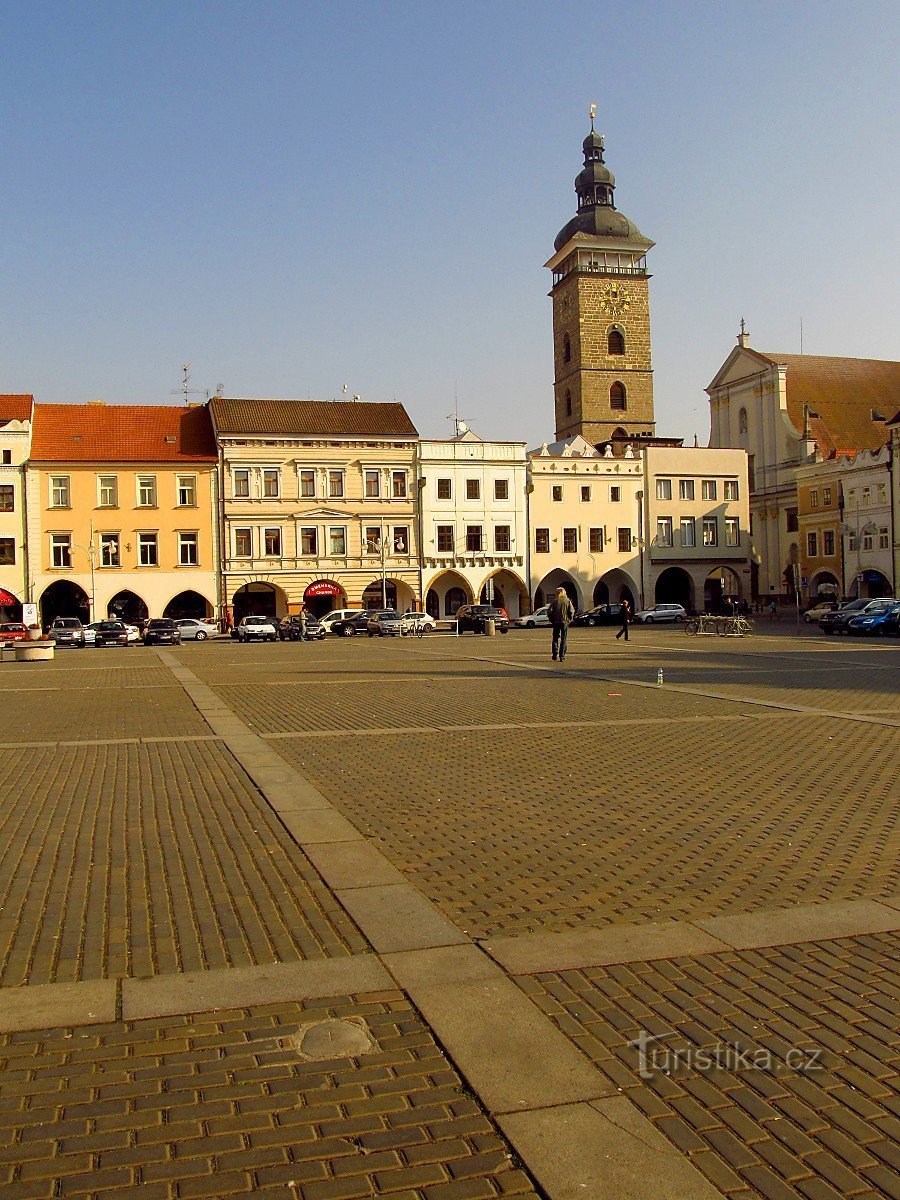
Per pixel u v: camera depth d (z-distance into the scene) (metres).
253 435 70.19
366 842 9.27
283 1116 4.63
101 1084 4.92
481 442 75.56
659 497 80.69
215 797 11.40
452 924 7.04
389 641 51.81
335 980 6.08
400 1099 4.76
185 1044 5.30
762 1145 4.37
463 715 18.47
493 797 11.22
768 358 88.50
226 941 6.78
